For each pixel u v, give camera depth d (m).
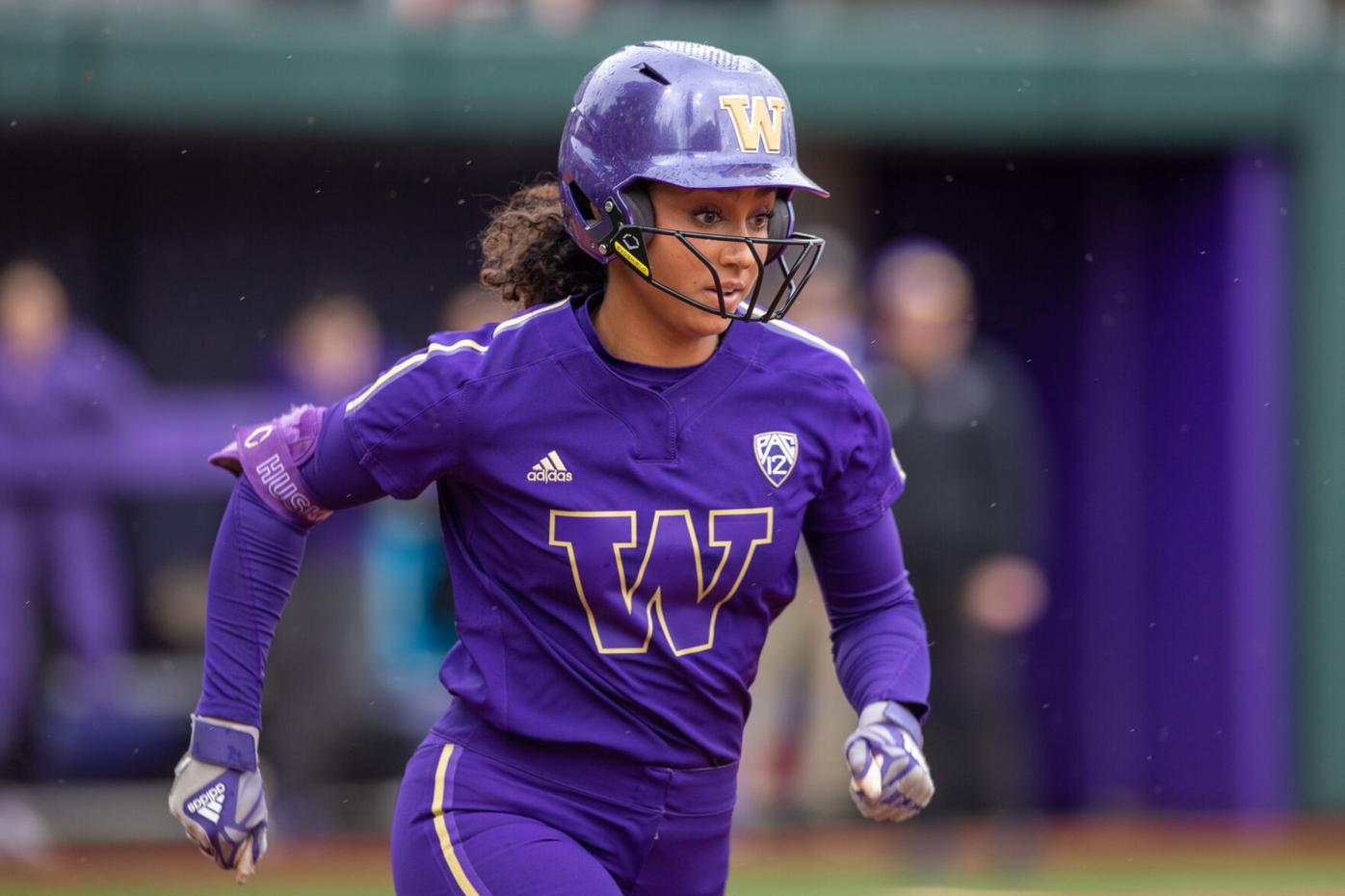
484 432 10.67
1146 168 33.34
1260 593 31.80
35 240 33.12
